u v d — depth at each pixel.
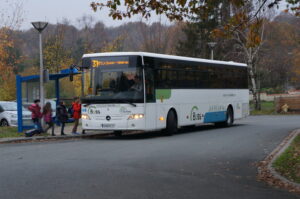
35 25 22.66
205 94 25.38
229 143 18.50
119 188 9.26
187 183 9.99
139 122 20.06
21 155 14.38
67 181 9.90
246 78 30.39
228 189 9.47
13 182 9.73
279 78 73.81
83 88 20.88
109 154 14.65
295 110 50.41
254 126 29.06
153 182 9.98
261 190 9.44
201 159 13.79
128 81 20.23
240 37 48.19
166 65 21.94
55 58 41.31
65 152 15.21
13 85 41.34
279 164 12.59
